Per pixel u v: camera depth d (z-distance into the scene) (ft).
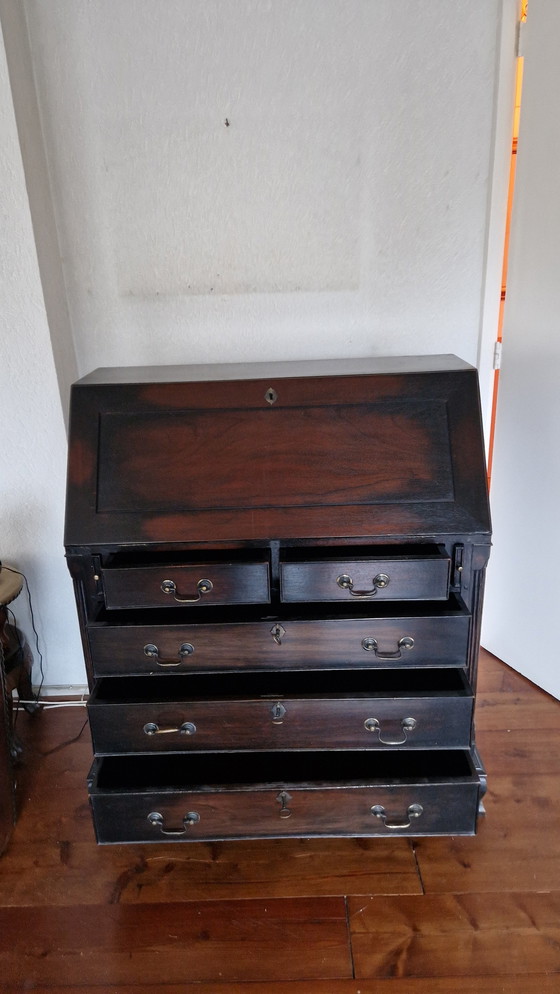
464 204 5.63
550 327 5.48
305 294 5.87
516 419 6.00
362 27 5.14
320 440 4.46
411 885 4.58
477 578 4.51
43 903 4.55
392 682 4.71
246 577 4.31
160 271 5.78
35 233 5.17
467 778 4.49
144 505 4.41
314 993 3.94
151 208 5.59
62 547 6.10
